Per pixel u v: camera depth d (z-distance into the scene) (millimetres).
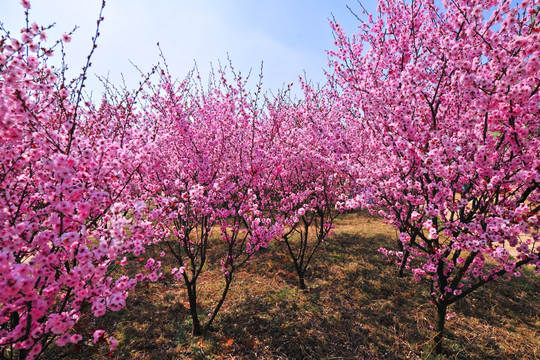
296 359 4098
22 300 1871
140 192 4617
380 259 7480
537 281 6445
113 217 2758
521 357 4156
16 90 2145
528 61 2586
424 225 3381
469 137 3861
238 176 5785
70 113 2766
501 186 3244
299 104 8406
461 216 3672
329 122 6559
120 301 2145
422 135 3432
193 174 4770
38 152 2344
